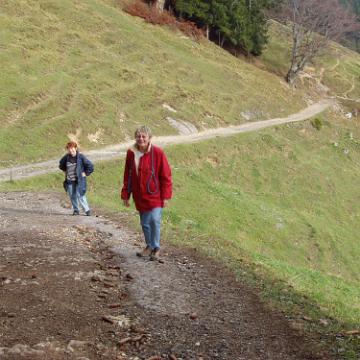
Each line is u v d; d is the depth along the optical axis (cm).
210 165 3666
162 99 4353
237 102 5219
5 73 3553
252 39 7600
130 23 5816
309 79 7800
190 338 532
